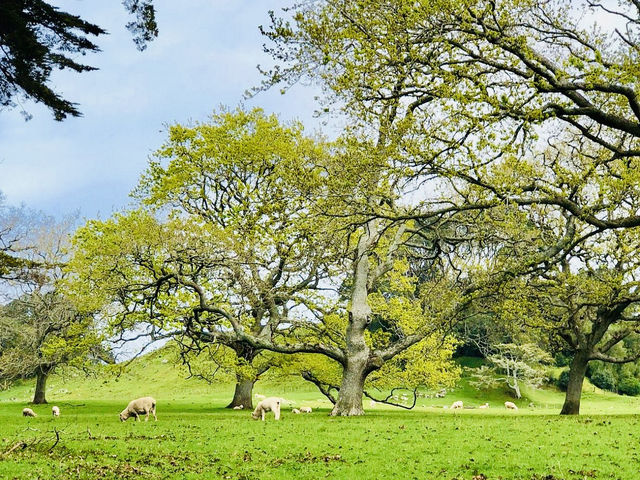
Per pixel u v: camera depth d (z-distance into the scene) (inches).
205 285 1242.0
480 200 812.0
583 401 2429.9
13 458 610.9
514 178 817.5
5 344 1812.3
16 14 534.9
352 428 901.8
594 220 765.9
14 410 1598.2
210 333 1184.8
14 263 1323.8
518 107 701.3
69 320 1736.0
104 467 587.8
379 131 849.5
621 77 645.9
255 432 869.2
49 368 1813.5
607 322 1298.0
